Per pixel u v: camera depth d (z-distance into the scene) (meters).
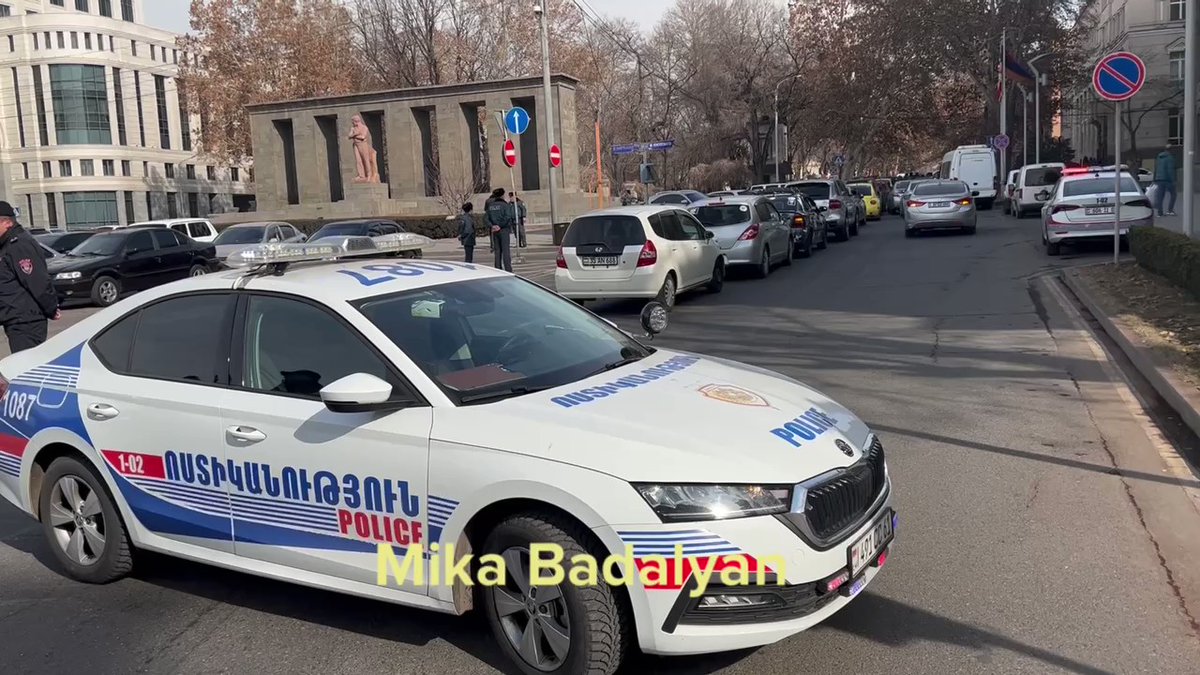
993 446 6.69
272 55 50.84
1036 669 3.74
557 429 3.63
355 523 3.99
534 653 3.72
